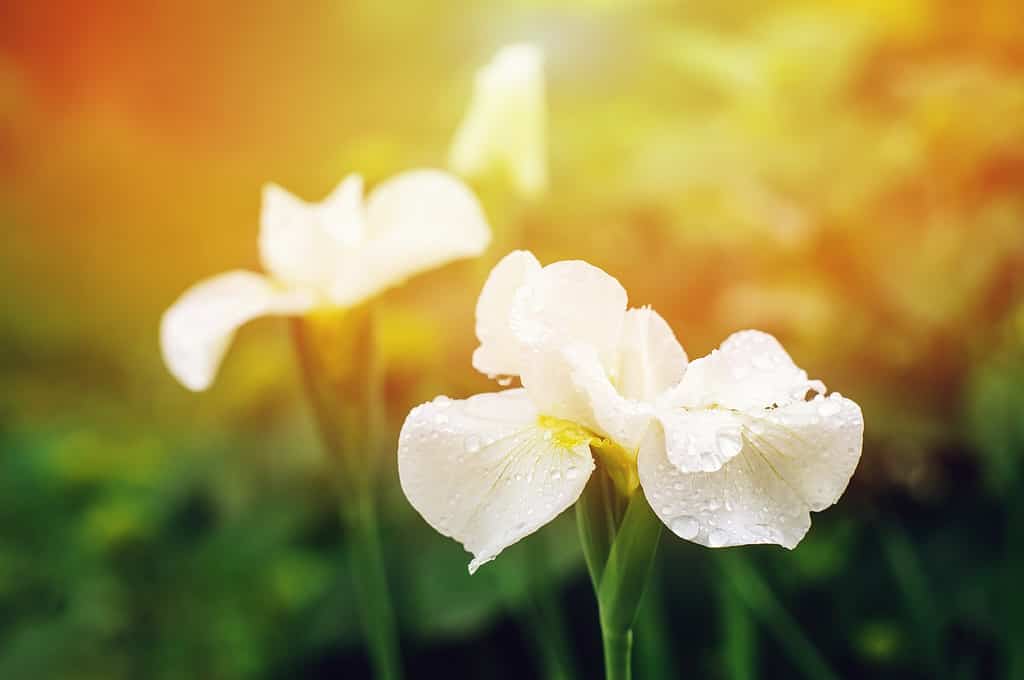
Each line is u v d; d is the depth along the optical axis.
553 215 0.90
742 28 1.06
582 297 0.50
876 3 0.94
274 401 0.84
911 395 0.78
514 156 0.69
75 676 0.81
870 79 0.91
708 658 0.76
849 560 0.76
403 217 0.66
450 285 0.88
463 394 0.81
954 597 0.73
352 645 0.80
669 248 0.85
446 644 0.81
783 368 0.50
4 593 0.89
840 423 0.48
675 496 0.48
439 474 0.49
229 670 0.81
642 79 1.04
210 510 0.91
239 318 0.63
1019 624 0.67
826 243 0.82
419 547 0.78
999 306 0.77
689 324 0.84
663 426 0.49
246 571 0.82
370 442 0.64
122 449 1.02
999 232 0.77
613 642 0.50
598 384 0.49
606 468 0.50
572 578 0.78
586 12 1.00
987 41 0.91
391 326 0.80
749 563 0.67
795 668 0.75
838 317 0.79
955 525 0.77
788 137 0.88
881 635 0.72
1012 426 0.70
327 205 0.65
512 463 0.49
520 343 0.50
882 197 0.82
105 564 0.84
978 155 0.80
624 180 0.88
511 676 0.81
